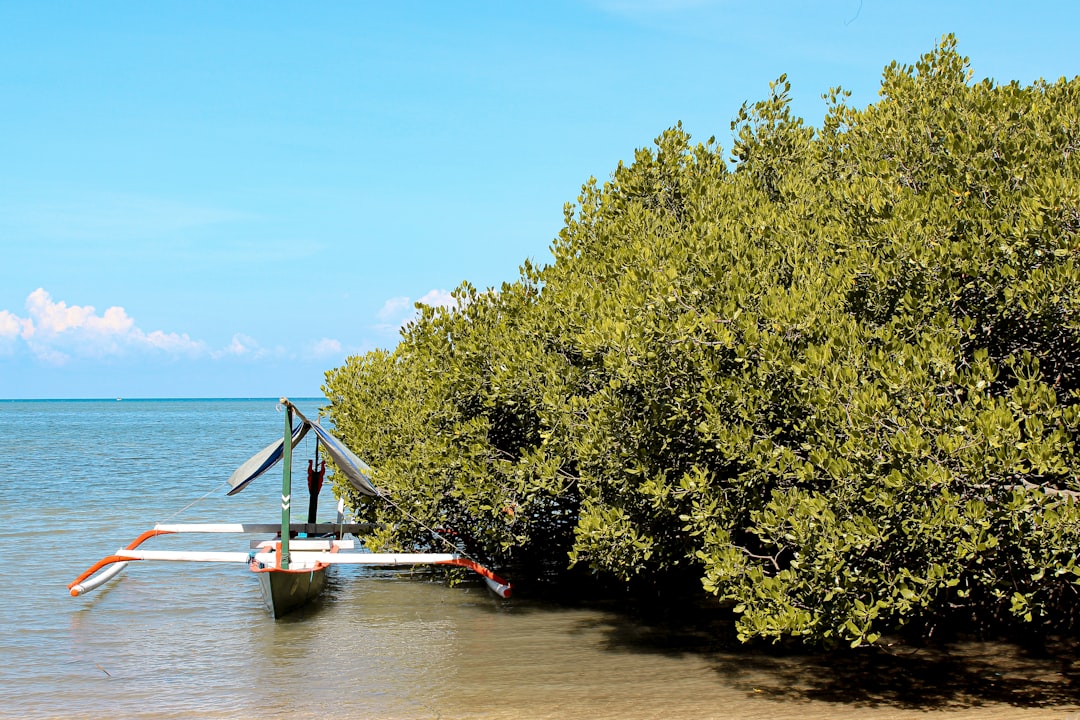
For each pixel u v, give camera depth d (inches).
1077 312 372.2
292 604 655.1
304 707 456.8
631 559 490.3
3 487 1596.9
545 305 610.2
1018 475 351.6
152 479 1784.0
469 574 806.5
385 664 533.6
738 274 450.3
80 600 707.4
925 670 492.4
